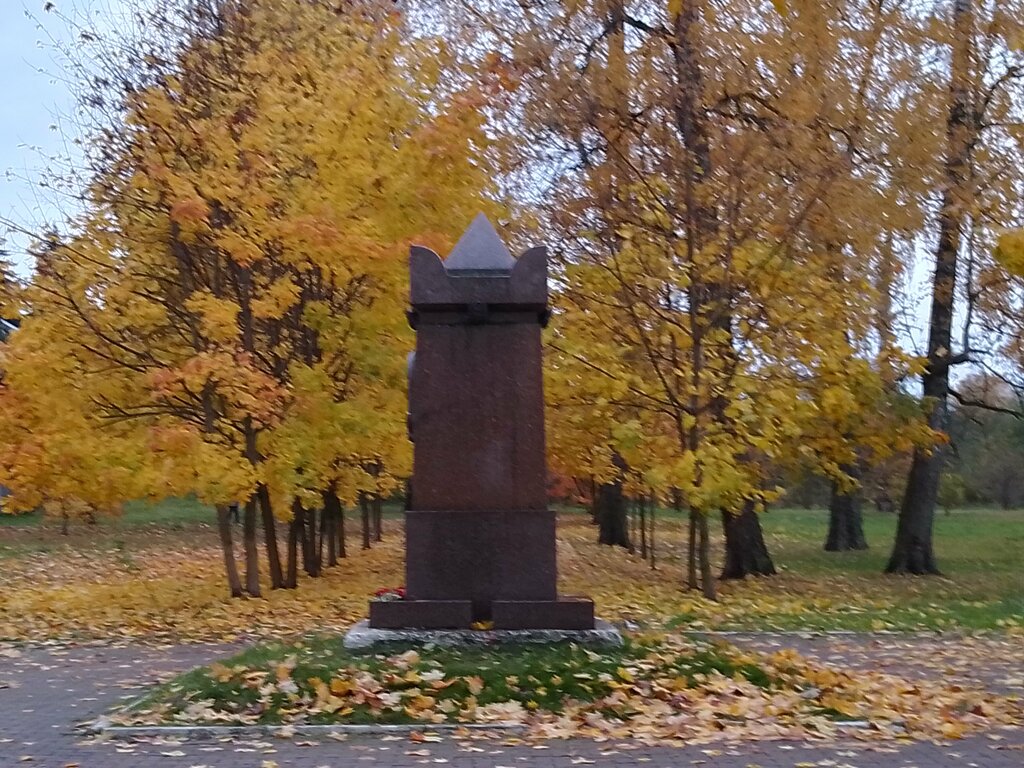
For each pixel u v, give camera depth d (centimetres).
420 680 841
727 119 1809
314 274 1686
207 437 1538
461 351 1012
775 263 1636
